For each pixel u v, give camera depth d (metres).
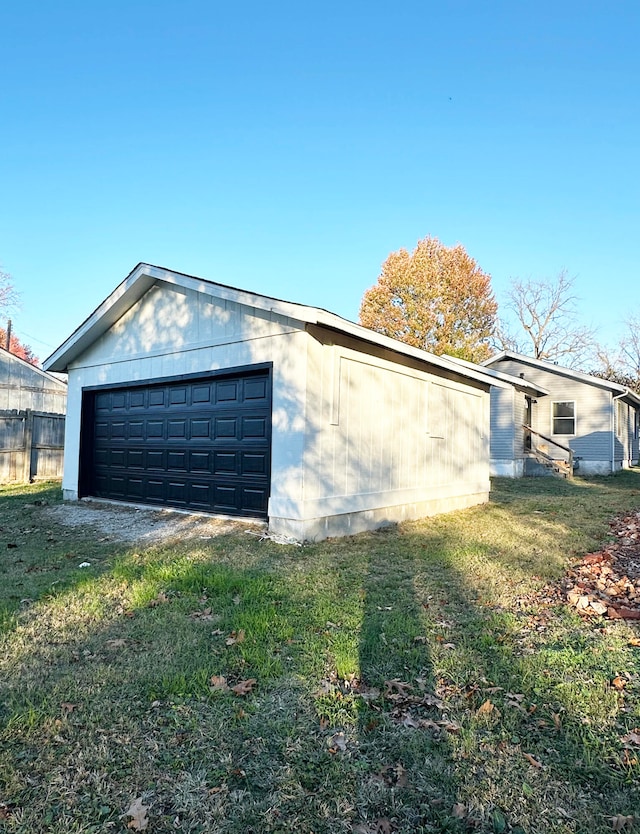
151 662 3.17
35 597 4.41
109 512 8.81
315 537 6.91
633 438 24.83
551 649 3.45
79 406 10.46
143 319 9.28
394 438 8.67
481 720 2.59
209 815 1.94
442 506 10.04
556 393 20.17
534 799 2.04
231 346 7.81
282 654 3.31
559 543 6.91
